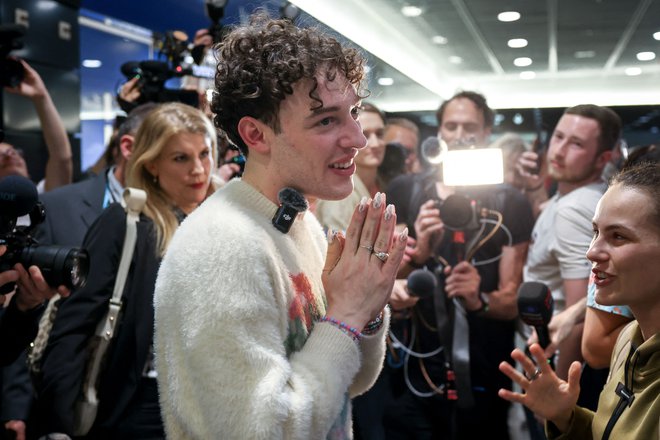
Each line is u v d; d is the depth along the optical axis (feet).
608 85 21.58
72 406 6.20
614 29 14.94
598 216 3.92
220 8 10.11
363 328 3.81
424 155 8.29
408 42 15.74
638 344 3.94
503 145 13.26
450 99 9.69
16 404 7.20
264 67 3.62
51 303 6.69
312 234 4.33
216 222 3.57
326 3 11.55
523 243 8.47
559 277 8.34
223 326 3.34
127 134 8.31
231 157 9.51
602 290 3.91
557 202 8.32
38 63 14.25
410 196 9.02
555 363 7.99
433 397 8.36
